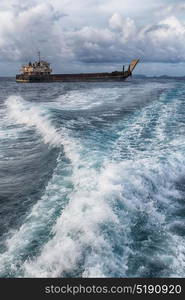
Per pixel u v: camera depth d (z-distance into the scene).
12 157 14.84
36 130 20.11
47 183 10.95
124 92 45.94
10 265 6.68
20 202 9.93
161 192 9.94
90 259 6.48
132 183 9.69
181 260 6.77
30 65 109.19
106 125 20.23
